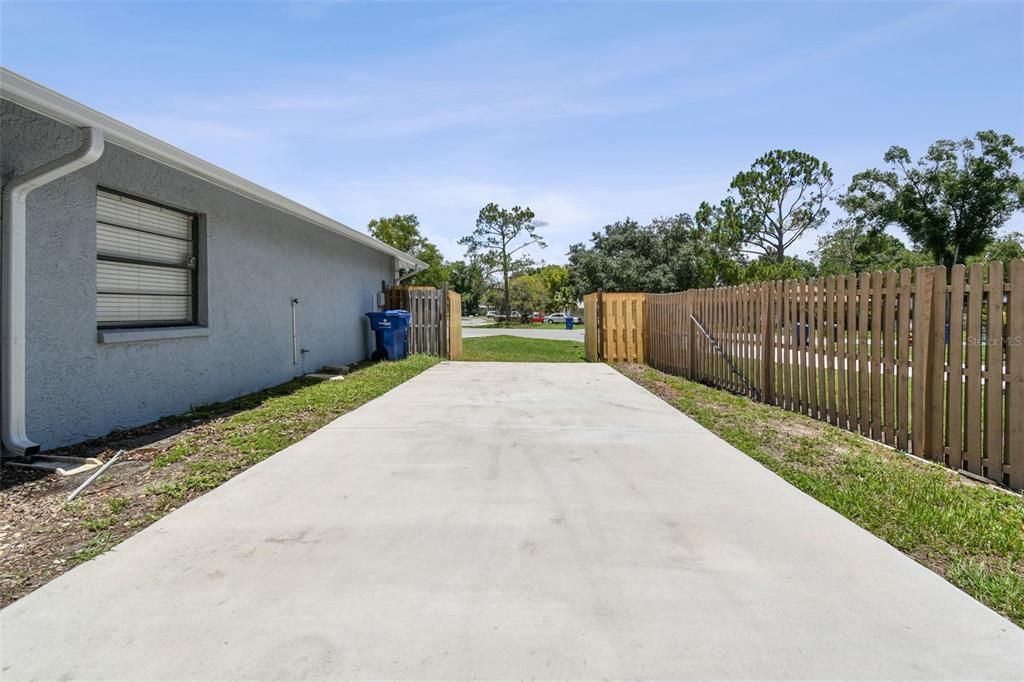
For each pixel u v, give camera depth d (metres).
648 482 4.35
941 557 3.15
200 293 7.52
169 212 7.06
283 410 7.00
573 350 18.53
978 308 4.66
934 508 3.79
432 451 5.25
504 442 5.59
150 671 2.10
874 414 5.87
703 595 2.66
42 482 4.27
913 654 2.22
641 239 41.94
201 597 2.63
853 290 6.24
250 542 3.24
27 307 4.95
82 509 3.73
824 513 3.72
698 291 10.61
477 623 2.42
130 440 5.60
